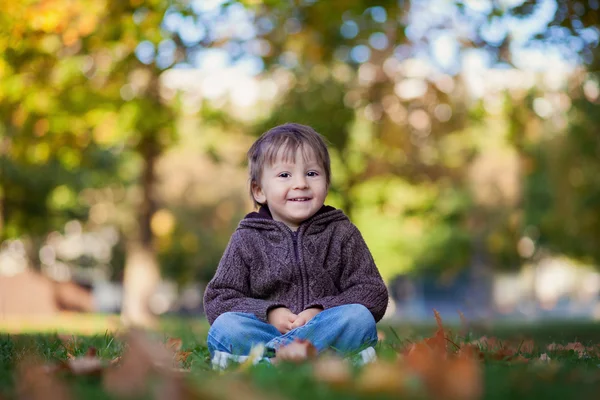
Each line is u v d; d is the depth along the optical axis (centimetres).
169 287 3497
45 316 1476
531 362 308
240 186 2981
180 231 2973
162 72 1272
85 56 1198
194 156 2727
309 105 1501
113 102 1280
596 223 1823
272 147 402
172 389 179
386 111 1494
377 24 1286
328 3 1184
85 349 395
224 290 381
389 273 3247
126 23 1085
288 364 258
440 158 1597
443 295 4206
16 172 2055
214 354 360
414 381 206
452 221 2755
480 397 195
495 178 2484
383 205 1739
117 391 203
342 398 189
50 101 1230
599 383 223
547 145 1678
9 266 2820
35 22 1059
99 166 2342
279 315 360
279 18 1237
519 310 3947
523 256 3325
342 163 1546
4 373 250
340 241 396
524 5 949
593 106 1354
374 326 358
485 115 1460
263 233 392
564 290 4466
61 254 3195
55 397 199
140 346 221
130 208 2895
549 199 2605
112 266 3316
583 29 922
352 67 1484
